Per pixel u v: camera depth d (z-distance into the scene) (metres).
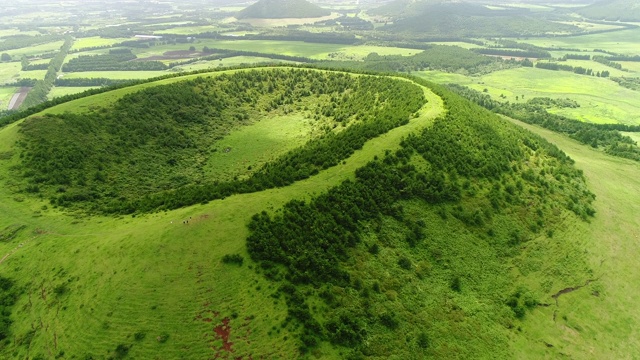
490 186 111.69
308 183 98.50
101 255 78.31
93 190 110.69
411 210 97.00
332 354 65.06
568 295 93.38
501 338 79.56
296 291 71.12
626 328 88.25
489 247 97.38
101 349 63.88
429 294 82.31
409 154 108.94
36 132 121.19
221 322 66.75
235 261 74.69
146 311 68.00
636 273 103.19
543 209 113.06
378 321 72.62
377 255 85.00
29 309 72.62
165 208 95.44
